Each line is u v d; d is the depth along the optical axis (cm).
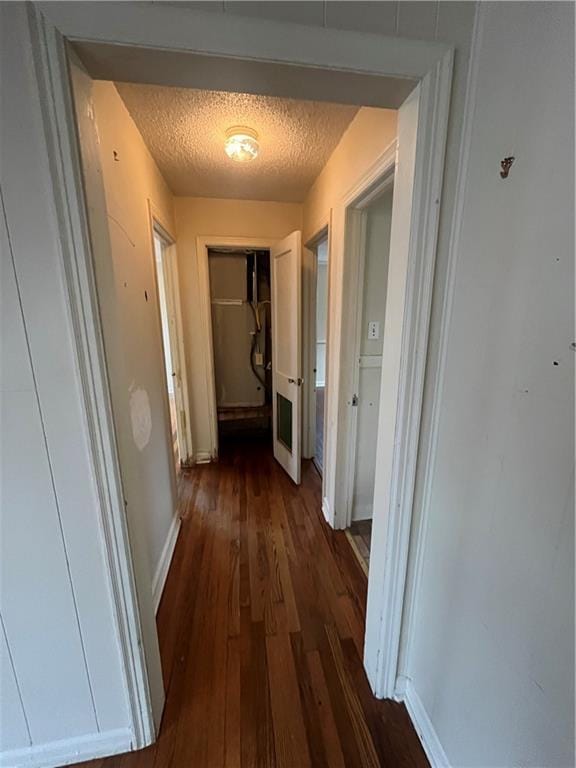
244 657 139
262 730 115
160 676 118
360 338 202
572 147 59
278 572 186
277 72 78
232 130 166
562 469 63
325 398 235
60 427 84
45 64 67
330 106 148
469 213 85
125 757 108
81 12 67
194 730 115
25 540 90
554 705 68
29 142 70
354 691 127
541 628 70
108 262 87
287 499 260
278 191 259
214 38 71
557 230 62
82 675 103
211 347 306
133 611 101
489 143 78
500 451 79
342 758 108
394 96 88
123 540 95
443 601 103
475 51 80
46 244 74
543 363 67
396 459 106
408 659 124
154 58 73
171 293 280
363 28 75
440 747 105
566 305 61
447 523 100
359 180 155
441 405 100
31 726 104
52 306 77
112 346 88
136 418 152
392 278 102
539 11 64
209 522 232
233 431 392
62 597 96
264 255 368
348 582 179
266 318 379
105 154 125
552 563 67
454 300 92
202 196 271
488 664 86
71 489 88
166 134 171
